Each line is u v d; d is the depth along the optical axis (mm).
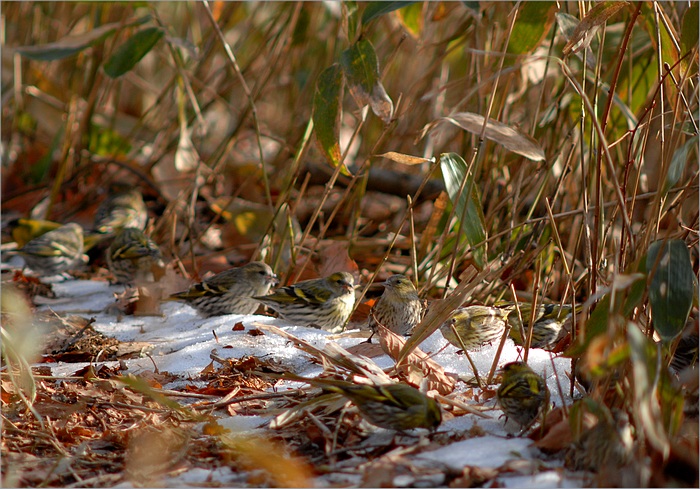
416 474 6375
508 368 7805
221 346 10508
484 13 13617
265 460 6691
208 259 15734
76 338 11203
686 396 7301
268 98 23688
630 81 11750
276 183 18719
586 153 12398
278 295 12148
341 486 6359
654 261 6848
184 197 16797
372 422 7262
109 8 20109
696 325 8227
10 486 6594
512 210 11484
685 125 8867
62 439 7738
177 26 23031
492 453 6766
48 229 17109
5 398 8758
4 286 14188
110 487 6582
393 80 19469
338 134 11445
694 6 8953
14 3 20984
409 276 13000
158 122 20578
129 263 14156
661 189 7199
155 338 11375
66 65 21688
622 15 13125
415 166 19797
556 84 13258
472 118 9805
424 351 10086
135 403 8625
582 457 6367
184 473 6832
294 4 16547
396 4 10828
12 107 20984
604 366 6188
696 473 6168
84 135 20234
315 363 9938
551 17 11188
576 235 12422
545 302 11250
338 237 16297
